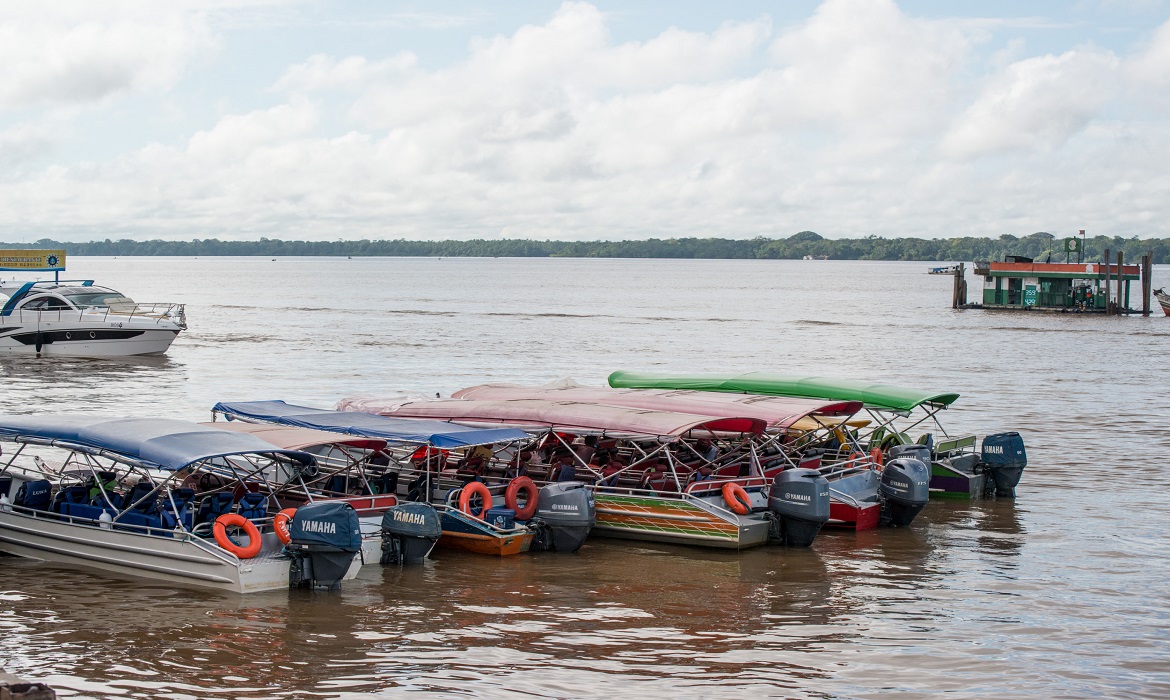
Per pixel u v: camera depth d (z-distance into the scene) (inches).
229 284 6811.0
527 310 3897.6
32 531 739.4
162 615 619.8
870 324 3262.8
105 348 2039.9
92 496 771.4
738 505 805.9
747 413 912.3
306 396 1545.3
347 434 814.5
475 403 937.5
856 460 933.8
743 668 554.9
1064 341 2645.2
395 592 675.4
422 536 726.5
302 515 666.2
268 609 633.6
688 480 852.6
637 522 824.9
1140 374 1942.7
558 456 914.1
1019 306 3973.9
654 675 543.2
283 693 513.0
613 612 644.7
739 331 2942.9
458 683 528.4
